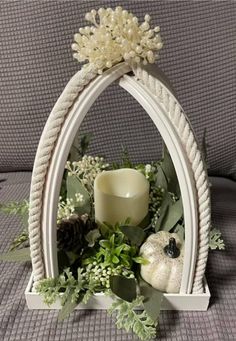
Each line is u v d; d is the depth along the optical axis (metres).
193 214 0.52
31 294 0.58
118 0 0.86
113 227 0.62
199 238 0.54
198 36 0.88
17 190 0.93
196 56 0.89
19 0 0.87
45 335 0.56
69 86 0.50
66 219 0.61
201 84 0.90
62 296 0.56
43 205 0.53
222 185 0.96
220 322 0.57
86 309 0.59
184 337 0.55
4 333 0.56
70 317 0.58
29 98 0.92
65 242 0.59
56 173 0.52
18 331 0.56
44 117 0.93
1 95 0.92
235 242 0.73
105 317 0.58
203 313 0.58
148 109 0.50
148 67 0.51
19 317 0.58
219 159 0.97
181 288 0.57
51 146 0.51
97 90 0.50
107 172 0.66
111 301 0.58
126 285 0.55
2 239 0.74
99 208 0.63
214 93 0.91
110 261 0.57
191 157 0.51
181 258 0.57
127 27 0.49
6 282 0.64
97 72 0.50
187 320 0.57
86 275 0.58
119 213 0.62
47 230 0.54
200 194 0.52
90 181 0.69
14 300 0.61
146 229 0.65
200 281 0.57
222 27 0.88
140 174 0.66
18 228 0.78
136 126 0.95
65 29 0.87
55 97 0.91
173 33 0.88
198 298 0.58
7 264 0.69
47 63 0.89
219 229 0.77
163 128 0.50
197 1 0.88
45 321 0.58
